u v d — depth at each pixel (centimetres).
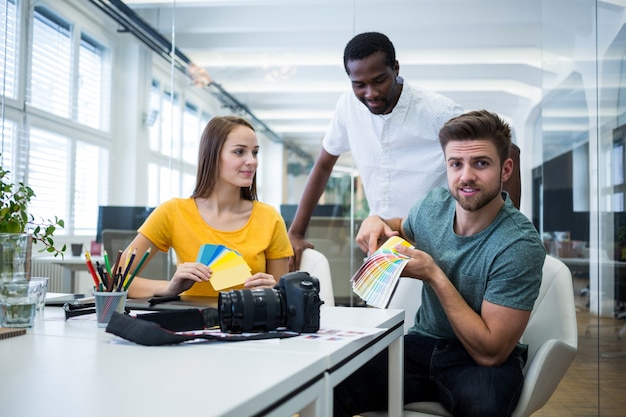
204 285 174
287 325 109
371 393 147
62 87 512
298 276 111
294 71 495
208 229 184
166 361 83
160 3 504
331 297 198
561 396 291
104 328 115
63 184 509
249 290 108
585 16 396
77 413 58
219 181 188
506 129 147
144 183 575
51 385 69
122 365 80
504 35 398
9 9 438
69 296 168
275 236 191
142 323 96
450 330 158
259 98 550
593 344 349
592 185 405
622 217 391
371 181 245
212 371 77
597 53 396
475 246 149
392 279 129
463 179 143
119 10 513
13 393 66
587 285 402
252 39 500
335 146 254
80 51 540
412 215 171
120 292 119
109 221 415
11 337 104
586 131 402
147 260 133
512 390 136
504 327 138
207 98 618
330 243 364
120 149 581
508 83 405
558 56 397
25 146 457
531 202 415
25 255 122
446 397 142
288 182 486
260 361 83
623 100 392
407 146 229
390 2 403
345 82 479
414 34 401
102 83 571
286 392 73
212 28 502
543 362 139
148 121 578
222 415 58
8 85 438
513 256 141
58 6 492
